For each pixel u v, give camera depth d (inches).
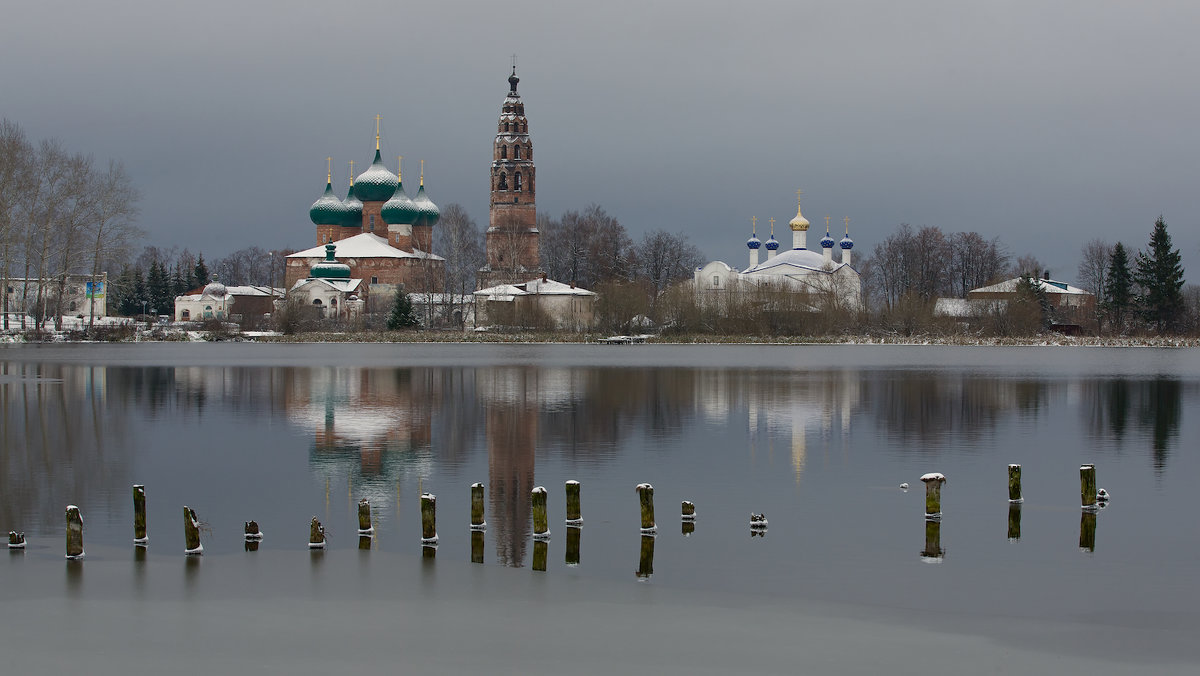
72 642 913.5
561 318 6747.1
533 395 2871.6
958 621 990.4
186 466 1758.1
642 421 2332.7
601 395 2871.6
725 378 3469.5
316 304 7135.8
